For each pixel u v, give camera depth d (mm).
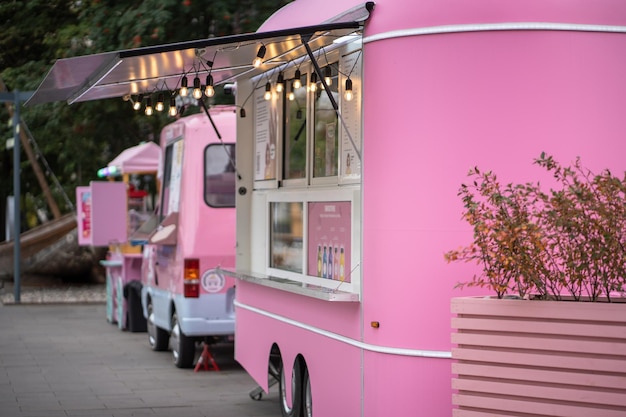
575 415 6520
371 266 8031
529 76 7695
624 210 6641
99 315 22906
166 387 13078
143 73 9523
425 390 7762
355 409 8234
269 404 11797
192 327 13797
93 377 13922
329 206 9219
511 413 6691
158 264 15828
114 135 25312
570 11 7730
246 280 10953
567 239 6770
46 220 41031
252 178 11977
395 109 7879
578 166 7293
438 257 7738
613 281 6793
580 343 6508
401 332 7824
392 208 7879
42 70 24094
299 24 9406
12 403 11922
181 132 14703
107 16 19656
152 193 27141
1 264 29672
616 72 7801
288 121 10672
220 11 18562
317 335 9102
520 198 7051
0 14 24203
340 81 8852
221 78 11430
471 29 7703
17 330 19859
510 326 6691
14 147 25641
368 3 8000
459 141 7727
